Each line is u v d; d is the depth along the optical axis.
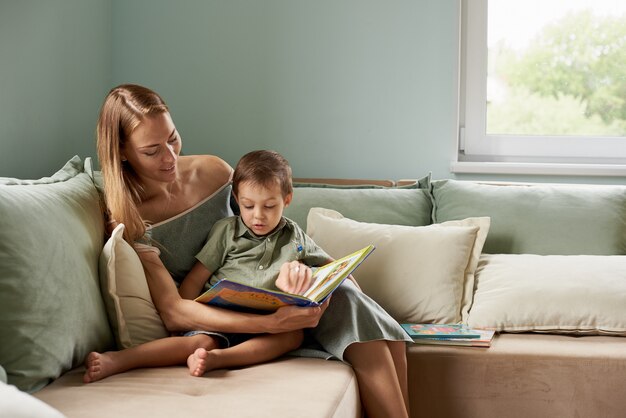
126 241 1.96
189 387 1.64
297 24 3.07
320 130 3.09
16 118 2.51
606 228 2.52
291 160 3.11
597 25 3.02
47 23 2.66
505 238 2.54
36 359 1.57
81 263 1.78
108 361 1.70
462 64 3.09
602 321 2.17
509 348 2.05
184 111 3.15
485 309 2.24
